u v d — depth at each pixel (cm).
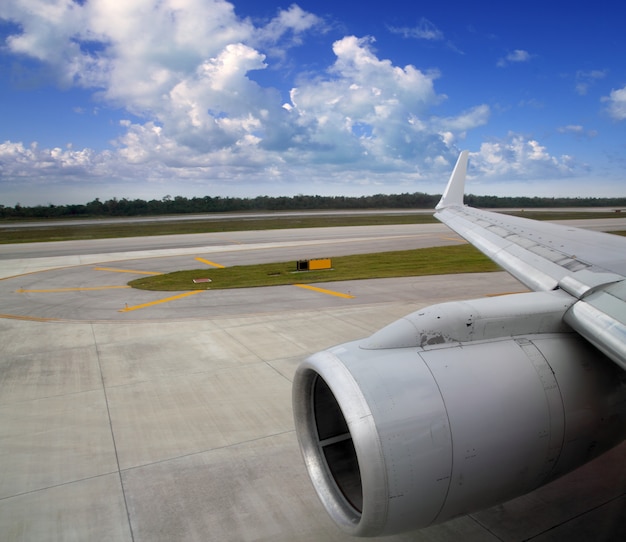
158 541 566
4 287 2331
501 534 556
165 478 693
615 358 330
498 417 342
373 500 314
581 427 374
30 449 779
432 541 548
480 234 815
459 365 355
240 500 640
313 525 589
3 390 1018
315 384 404
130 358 1212
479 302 408
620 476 668
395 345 362
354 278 2383
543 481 380
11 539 573
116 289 2236
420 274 2467
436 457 322
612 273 489
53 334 1454
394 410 320
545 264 573
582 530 558
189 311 1736
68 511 623
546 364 374
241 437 805
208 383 1038
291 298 1927
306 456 402
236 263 3062
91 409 920
